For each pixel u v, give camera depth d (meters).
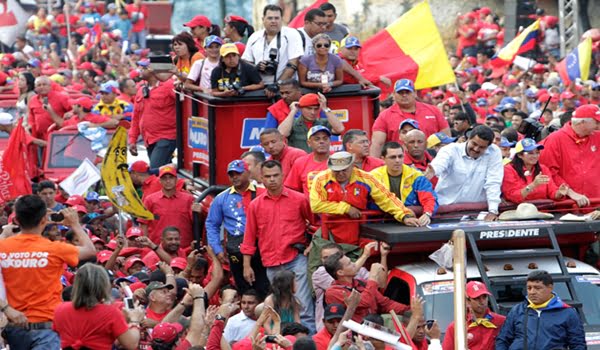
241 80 31.20
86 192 38.47
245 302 25.47
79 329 20.86
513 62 56.38
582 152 28.91
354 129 29.41
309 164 28.19
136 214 32.03
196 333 22.34
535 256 24.84
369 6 69.06
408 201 26.39
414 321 22.72
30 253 21.80
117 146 32.03
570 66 49.44
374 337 21.12
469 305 23.33
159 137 36.44
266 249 27.39
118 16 84.12
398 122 31.05
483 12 68.25
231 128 31.31
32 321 21.73
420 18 36.72
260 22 72.12
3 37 81.62
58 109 44.62
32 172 42.78
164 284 24.64
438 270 24.67
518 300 24.73
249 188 29.00
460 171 27.11
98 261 30.42
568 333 22.88
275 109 30.72
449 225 25.52
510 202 27.66
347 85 31.55
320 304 25.94
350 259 25.88
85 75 59.66
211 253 28.83
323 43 31.17
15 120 49.22
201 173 33.25
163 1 84.56
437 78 36.69
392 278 25.52
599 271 25.27
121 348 22.09
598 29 64.44
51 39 83.62
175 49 36.00
